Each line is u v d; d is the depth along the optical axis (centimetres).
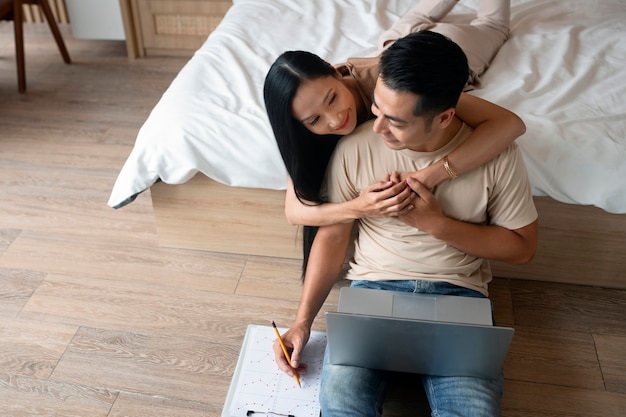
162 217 193
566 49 200
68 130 258
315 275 149
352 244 185
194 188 184
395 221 142
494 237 137
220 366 166
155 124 177
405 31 199
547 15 224
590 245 175
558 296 182
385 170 137
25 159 241
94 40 331
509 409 156
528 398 158
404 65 111
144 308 182
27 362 167
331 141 138
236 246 197
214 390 160
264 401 149
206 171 174
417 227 136
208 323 177
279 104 124
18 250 201
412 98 112
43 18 341
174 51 313
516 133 128
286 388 151
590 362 165
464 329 121
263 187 177
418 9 206
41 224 211
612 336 171
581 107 172
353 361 138
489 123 129
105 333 175
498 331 120
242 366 156
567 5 229
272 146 170
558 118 167
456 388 134
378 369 141
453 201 136
